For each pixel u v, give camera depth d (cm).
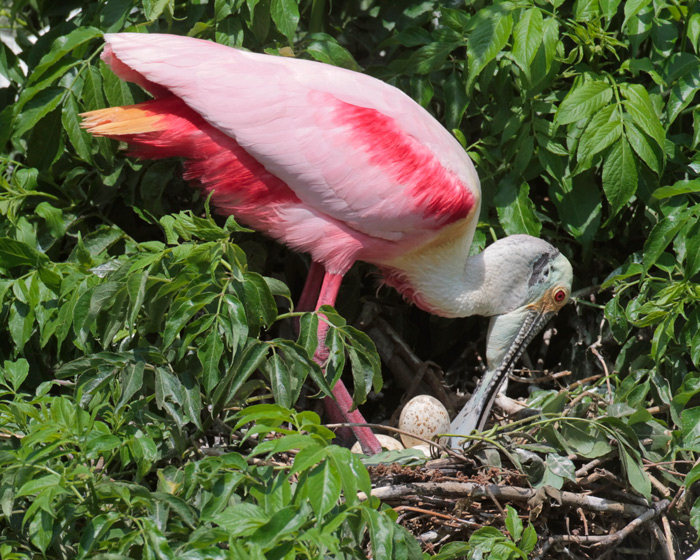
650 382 952
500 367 1053
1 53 1125
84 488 652
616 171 950
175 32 1070
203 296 714
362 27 1205
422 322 1212
